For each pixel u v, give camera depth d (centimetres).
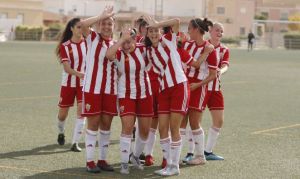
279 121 2717
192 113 1764
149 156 1759
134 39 1627
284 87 4450
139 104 1666
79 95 1955
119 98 1653
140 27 1780
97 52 1641
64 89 1988
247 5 15838
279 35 14450
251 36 11794
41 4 14775
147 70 1667
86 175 1612
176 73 1627
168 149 1670
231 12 15688
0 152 1872
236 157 1897
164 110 1653
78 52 1994
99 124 1684
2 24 13762
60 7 15300
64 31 2008
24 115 2634
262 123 2638
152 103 1677
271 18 18562
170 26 1634
